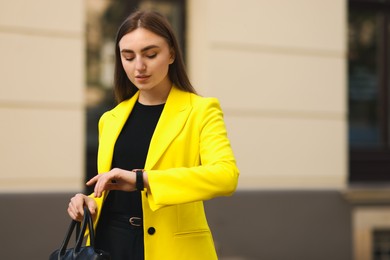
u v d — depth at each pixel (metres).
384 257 12.01
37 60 10.10
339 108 11.69
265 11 11.27
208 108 4.25
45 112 10.12
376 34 12.70
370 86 12.66
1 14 9.95
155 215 4.16
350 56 12.56
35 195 10.01
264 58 11.27
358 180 12.55
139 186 3.91
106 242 4.30
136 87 4.60
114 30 11.46
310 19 11.53
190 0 11.37
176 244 4.16
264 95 11.24
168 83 4.41
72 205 4.21
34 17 10.08
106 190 4.05
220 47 11.04
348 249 11.59
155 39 4.11
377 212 11.74
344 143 11.71
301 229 11.33
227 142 4.16
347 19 12.53
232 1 11.09
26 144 10.02
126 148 4.32
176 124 4.21
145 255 4.13
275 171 11.29
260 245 11.10
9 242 9.91
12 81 9.98
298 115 11.45
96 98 11.35
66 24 10.22
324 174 11.59
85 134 11.25
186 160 4.19
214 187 3.91
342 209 11.57
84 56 11.20
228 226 10.95
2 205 9.88
